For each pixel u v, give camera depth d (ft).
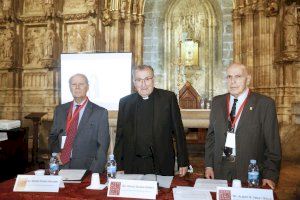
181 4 52.11
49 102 44.01
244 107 14.51
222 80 50.72
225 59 50.80
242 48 46.96
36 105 45.19
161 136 14.94
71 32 44.88
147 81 14.30
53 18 43.57
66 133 16.71
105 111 16.88
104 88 30.94
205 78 51.11
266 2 42.37
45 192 11.30
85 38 44.14
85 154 16.42
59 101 44.60
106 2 45.50
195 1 51.65
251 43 44.83
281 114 40.45
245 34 45.96
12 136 28.40
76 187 11.94
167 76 52.19
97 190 11.59
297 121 38.09
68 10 44.86
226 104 15.10
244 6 45.78
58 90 44.57
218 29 51.13
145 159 14.94
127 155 15.16
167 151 14.99
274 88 42.09
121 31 47.73
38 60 45.47
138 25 50.78
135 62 50.49
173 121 15.15
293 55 38.63
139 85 14.33
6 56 44.39
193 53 51.06
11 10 44.09
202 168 32.65
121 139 15.39
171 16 52.47
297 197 22.48
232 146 14.38
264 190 10.36
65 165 16.40
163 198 10.70
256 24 44.42
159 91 15.53
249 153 14.07
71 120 16.75
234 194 10.43
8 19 44.39
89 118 16.61
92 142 16.56
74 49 44.60
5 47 44.45
